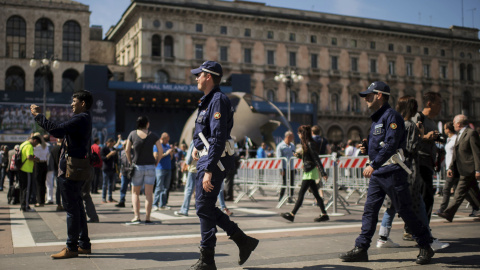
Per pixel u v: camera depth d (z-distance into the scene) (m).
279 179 13.16
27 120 40.25
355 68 64.56
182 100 49.19
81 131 5.14
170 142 50.62
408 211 4.98
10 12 53.25
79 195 5.24
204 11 54.75
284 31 60.50
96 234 6.92
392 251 5.54
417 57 68.19
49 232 7.07
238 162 13.86
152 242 6.12
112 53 66.12
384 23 66.25
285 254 5.30
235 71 57.22
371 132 5.26
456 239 6.34
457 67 70.44
